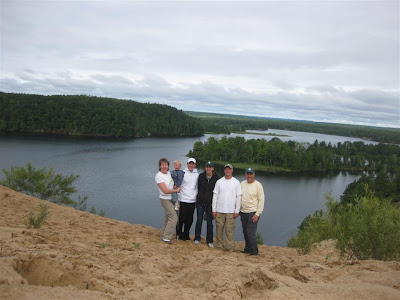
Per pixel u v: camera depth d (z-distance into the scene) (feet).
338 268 17.44
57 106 465.47
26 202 31.50
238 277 13.48
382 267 16.94
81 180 170.91
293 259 21.81
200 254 20.08
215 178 25.11
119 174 193.36
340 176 296.92
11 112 409.08
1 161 189.78
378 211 22.47
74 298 9.41
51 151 248.52
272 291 12.32
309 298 11.90
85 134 426.10
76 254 15.03
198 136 554.87
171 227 23.98
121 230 26.48
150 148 331.36
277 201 176.45
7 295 8.71
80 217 29.81
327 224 24.81
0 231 16.97
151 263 15.28
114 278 12.20
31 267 11.41
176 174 24.68
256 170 299.99
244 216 23.84
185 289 12.28
